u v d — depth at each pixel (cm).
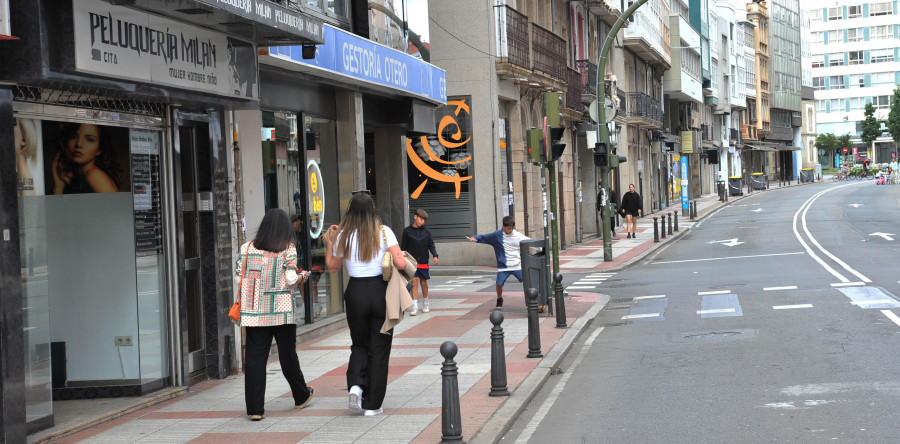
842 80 14825
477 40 2727
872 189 7106
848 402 851
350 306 888
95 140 991
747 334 1290
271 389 1048
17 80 753
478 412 880
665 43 6216
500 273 1744
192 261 1083
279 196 1372
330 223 1589
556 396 981
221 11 907
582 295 1969
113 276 994
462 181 2747
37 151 837
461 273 2667
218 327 1108
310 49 1223
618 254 3092
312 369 1168
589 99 3884
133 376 996
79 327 998
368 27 1672
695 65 7575
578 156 4156
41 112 835
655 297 1853
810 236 3278
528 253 1631
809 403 857
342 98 1619
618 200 4744
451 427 761
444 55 2748
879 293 1641
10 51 750
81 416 901
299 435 816
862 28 14638
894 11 14450
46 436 814
